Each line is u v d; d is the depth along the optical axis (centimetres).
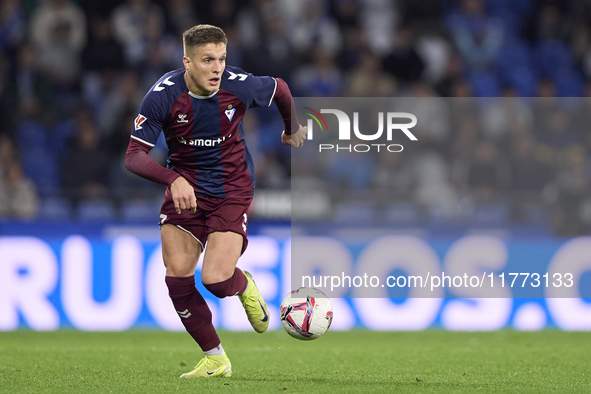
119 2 4197
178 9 4231
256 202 3023
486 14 4678
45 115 3844
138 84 3972
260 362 1933
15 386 1441
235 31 4166
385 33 4481
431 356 2109
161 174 1432
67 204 2944
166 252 1523
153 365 1844
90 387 1420
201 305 1548
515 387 1467
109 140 3662
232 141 1518
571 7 4688
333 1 4484
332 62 4244
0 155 3509
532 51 4550
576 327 3045
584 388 1461
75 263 2895
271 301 2967
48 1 4141
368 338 2731
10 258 2877
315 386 1435
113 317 2889
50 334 2762
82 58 4056
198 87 1459
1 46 4025
